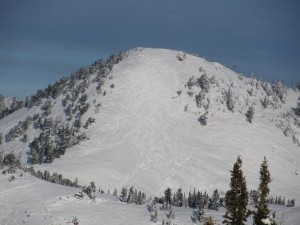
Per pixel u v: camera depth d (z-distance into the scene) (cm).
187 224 12625
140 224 12444
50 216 12488
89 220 12606
